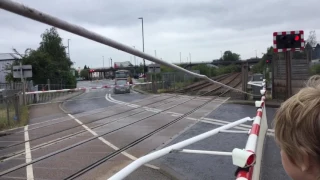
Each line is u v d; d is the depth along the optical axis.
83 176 6.54
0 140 10.40
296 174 0.99
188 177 6.34
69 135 10.85
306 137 0.92
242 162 2.17
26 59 33.62
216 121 12.80
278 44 15.22
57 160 7.74
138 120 13.68
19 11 1.08
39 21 1.21
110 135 10.60
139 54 2.19
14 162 7.74
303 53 16.56
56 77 36.16
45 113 17.33
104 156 7.98
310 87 1.00
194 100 21.30
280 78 17.67
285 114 0.98
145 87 39.97
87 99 26.41
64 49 44.72
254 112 14.97
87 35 1.55
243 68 21.58
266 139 8.74
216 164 7.15
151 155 2.69
